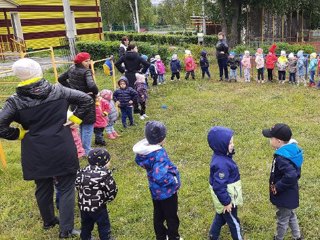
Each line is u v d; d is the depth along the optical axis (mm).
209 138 3656
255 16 28469
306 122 8539
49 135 3877
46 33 24422
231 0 25781
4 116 3711
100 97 7508
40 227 4602
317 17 30422
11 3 20484
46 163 3906
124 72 9250
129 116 8742
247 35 28703
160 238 4027
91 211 3836
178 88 12984
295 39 29141
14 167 6484
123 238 4316
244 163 6277
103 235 4043
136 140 7805
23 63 3701
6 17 21156
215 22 29250
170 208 3814
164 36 32094
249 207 4820
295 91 11828
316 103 10234
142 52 17641
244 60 13797
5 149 7570
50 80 13977
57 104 3902
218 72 16609
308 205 4809
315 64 12234
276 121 8719
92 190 3811
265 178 5680
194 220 4613
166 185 3709
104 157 3908
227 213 3693
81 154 6617
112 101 7836
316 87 12250
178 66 14375
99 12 30422
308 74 13633
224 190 3539
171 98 11586
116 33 35375
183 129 8422
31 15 23297
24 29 22922
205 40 32281
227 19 27141
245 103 10539
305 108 9781
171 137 7871
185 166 6320
